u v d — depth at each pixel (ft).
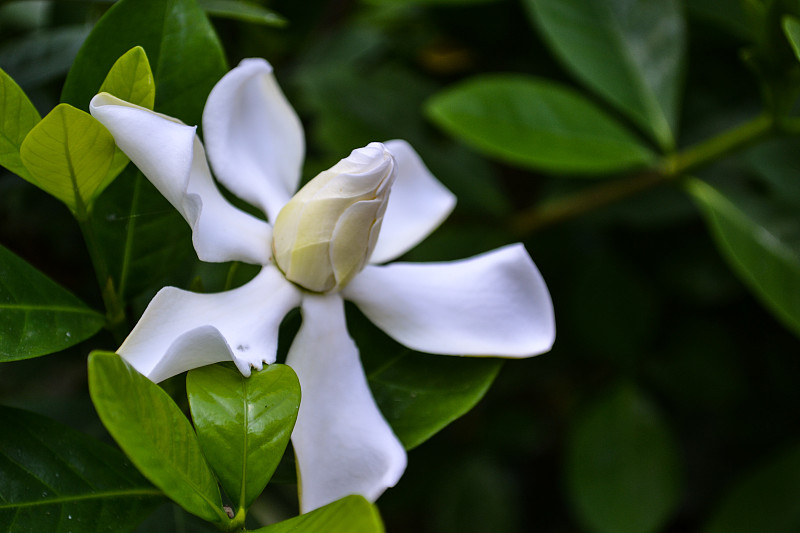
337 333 1.08
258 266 1.17
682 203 1.46
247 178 1.11
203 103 1.11
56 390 1.38
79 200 1.06
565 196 1.49
